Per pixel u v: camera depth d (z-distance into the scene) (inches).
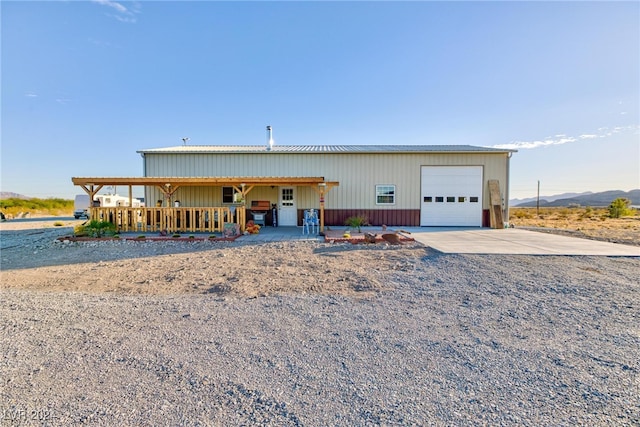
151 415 77.9
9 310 157.3
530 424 74.6
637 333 129.0
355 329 133.7
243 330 132.5
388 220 562.3
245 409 80.7
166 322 141.4
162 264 274.4
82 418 76.7
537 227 585.6
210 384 92.0
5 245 379.9
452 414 78.6
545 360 106.5
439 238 407.5
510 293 185.0
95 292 193.5
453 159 560.4
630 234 460.4
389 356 109.7
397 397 85.9
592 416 77.4
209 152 551.8
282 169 560.4
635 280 209.9
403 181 560.4
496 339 123.3
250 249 342.3
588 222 763.4
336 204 562.9
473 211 561.9
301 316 149.4
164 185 473.1
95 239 399.2
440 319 145.3
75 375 96.9
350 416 78.0
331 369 101.0
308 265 263.4
